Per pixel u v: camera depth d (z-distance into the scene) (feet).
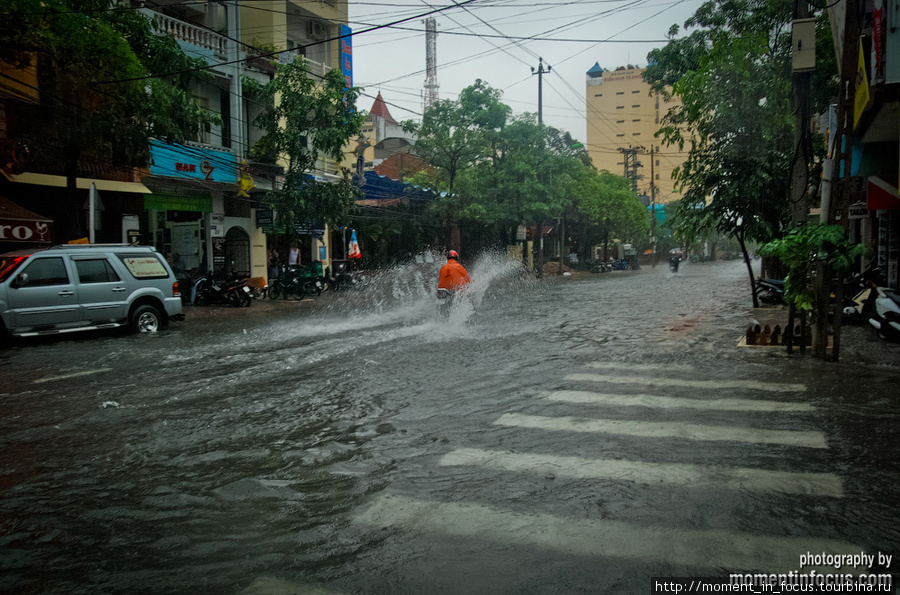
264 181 76.74
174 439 16.75
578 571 9.39
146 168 54.85
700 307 55.31
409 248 111.45
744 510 11.44
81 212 55.11
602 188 156.56
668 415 18.20
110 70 43.14
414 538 10.62
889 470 13.38
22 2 37.29
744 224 50.06
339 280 81.56
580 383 22.95
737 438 15.80
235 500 12.48
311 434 16.98
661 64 61.36
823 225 27.55
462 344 33.27
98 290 38.68
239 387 23.18
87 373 26.50
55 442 16.62
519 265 140.67
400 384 23.17
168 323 43.91
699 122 47.62
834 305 26.68
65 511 12.07
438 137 100.32
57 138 44.88
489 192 114.42
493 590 8.92
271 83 69.46
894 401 19.51
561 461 14.32
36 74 48.24
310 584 9.23
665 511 11.44
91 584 9.34
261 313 56.44
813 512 11.31
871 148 34.68
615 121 324.80
